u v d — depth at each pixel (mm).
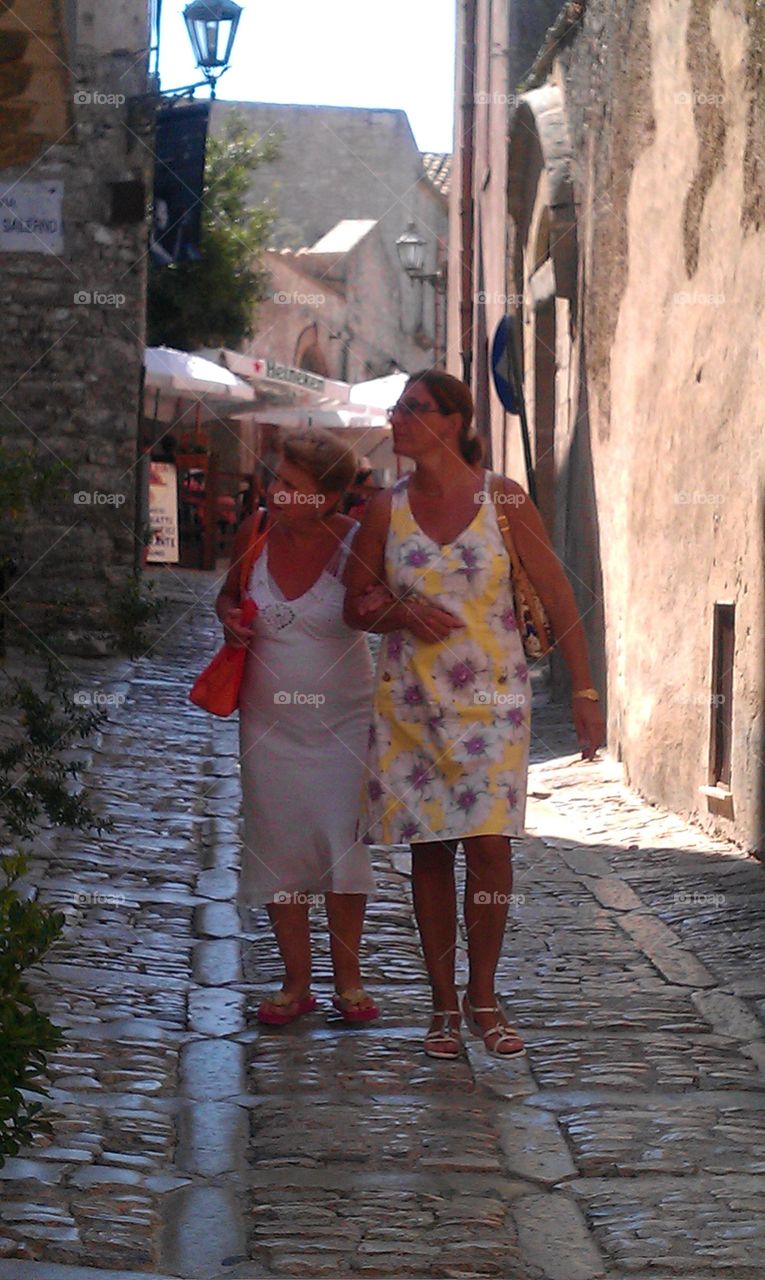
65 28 5512
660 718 8109
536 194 12789
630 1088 4117
